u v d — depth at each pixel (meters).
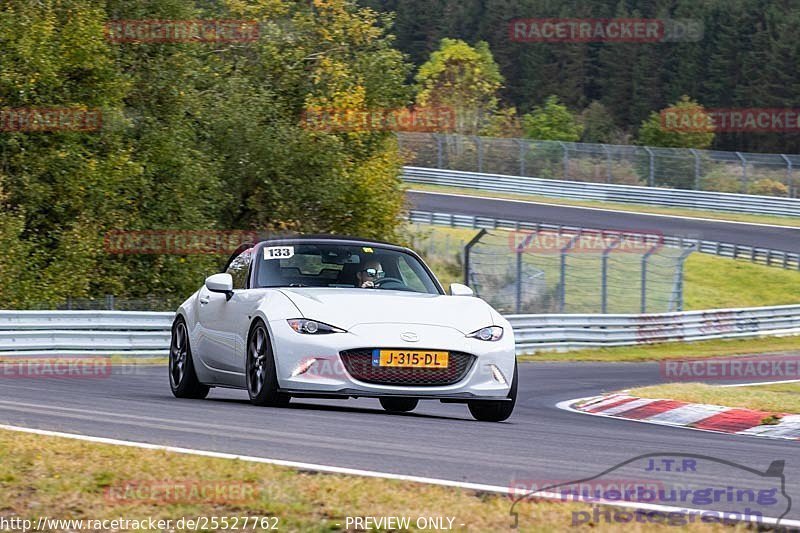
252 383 30.17
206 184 102.75
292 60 121.50
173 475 17.91
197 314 34.81
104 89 94.06
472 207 171.25
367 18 125.50
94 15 92.44
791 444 29.41
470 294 32.38
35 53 87.38
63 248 88.88
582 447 24.39
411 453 21.64
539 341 85.06
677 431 32.44
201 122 110.38
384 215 121.56
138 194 98.12
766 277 142.38
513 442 24.47
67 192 92.31
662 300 119.75
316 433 23.88
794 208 173.50
